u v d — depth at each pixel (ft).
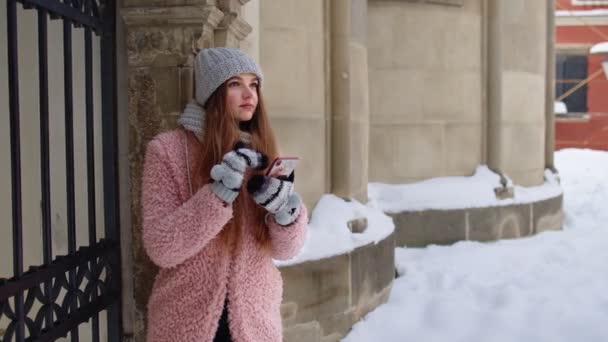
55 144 9.22
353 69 14.88
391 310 13.97
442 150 21.50
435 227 20.67
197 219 5.39
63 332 6.89
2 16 9.64
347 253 12.57
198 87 6.18
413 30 20.90
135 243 8.35
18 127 6.14
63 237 9.29
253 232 6.09
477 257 19.34
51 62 9.11
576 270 18.01
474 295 15.35
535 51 24.06
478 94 22.15
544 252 20.26
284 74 13.10
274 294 6.27
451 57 21.45
